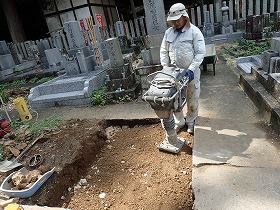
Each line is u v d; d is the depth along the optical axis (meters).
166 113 3.03
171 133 3.45
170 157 3.55
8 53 11.52
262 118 3.70
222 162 2.79
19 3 16.70
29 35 18.02
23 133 4.67
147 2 5.21
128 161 3.73
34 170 3.31
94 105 5.88
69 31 7.59
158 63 5.57
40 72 10.23
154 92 2.81
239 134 3.29
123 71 5.83
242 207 2.18
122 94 5.77
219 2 12.08
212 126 3.58
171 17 3.03
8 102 7.54
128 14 18.45
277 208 2.12
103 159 3.92
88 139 4.07
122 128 4.77
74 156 3.64
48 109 6.23
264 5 11.20
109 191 3.21
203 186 2.50
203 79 6.10
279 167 2.58
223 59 7.79
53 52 10.66
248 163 2.71
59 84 6.54
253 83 4.45
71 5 13.58
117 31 11.94
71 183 3.45
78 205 3.05
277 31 9.03
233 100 4.55
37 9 17.06
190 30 3.15
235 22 11.66
